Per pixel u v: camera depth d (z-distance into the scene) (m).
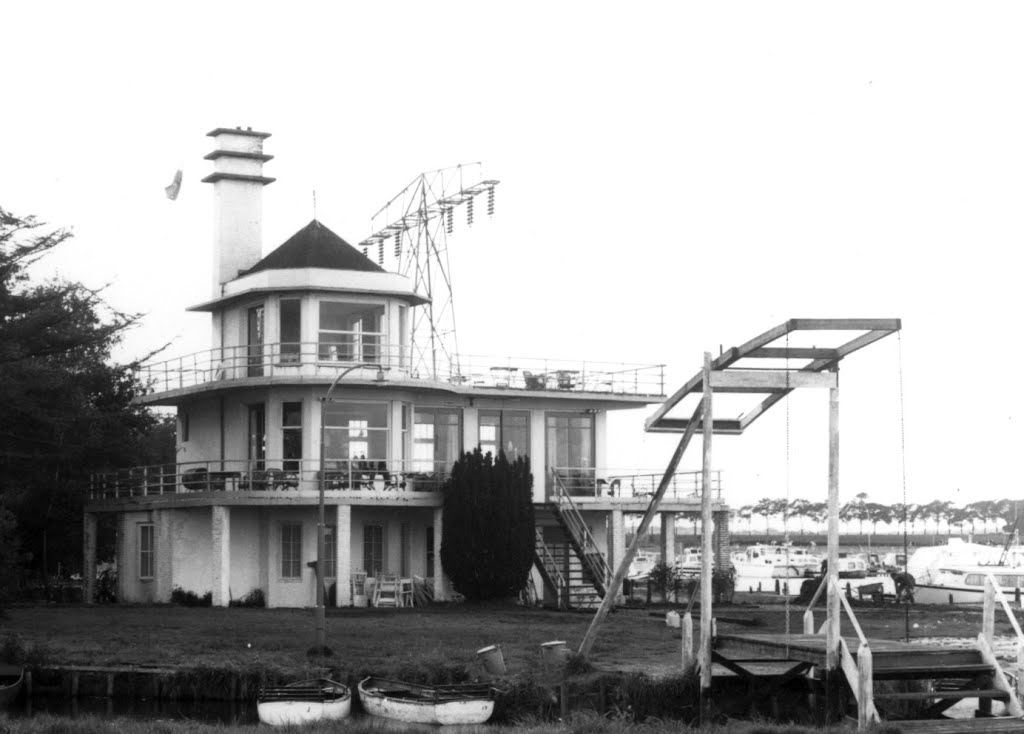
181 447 60.56
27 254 52.94
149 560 58.91
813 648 28.03
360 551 55.19
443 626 43.84
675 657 35.88
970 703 30.53
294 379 53.09
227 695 33.62
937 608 58.44
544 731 27.02
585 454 60.09
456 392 56.34
